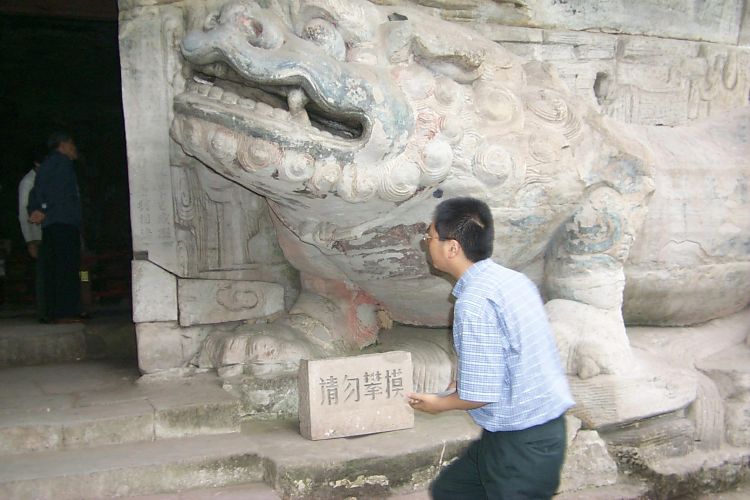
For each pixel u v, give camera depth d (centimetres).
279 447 320
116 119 896
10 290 704
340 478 305
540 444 220
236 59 303
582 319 372
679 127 473
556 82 398
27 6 685
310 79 303
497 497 224
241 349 378
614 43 471
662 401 361
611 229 373
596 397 354
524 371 219
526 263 399
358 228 354
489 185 350
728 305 462
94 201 895
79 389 372
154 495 296
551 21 451
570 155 369
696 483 367
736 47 522
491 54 372
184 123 325
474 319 218
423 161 327
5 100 846
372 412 336
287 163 312
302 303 411
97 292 684
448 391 255
